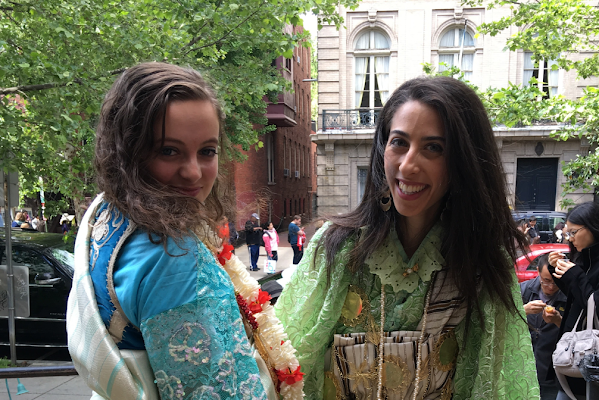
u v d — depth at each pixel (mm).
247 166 17906
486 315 1121
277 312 1283
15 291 4949
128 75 796
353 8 6156
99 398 761
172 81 763
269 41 5789
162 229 704
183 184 786
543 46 6730
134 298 675
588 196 12906
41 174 4828
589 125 5746
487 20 13078
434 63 13445
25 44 4266
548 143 13086
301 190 29766
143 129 735
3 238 5750
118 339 693
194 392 673
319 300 1240
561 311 2814
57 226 11773
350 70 13680
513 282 1164
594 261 2482
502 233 1130
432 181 1055
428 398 1183
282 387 1001
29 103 4758
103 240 749
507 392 1152
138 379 677
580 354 2193
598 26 6426
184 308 682
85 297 708
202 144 783
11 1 4520
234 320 755
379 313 1205
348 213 1270
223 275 774
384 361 1170
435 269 1143
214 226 953
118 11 4977
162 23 5496
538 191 13367
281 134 24031
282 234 22984
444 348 1177
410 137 1042
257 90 6191
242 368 740
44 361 5211
